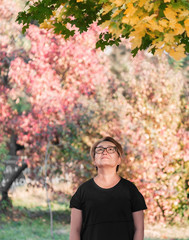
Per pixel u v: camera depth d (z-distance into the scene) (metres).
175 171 10.86
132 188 3.47
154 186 10.50
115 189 3.42
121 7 3.17
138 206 3.43
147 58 12.18
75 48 10.05
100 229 3.33
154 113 10.67
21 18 4.33
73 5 4.36
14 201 12.76
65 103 9.99
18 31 10.55
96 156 3.52
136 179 10.48
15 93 10.65
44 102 9.88
